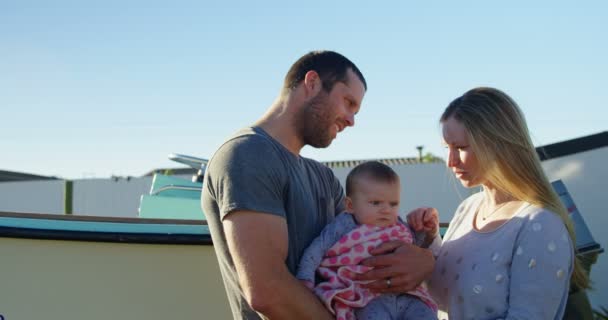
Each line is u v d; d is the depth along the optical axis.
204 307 2.84
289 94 2.35
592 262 3.22
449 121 2.24
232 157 2.06
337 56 2.39
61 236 2.76
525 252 1.99
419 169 10.86
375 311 2.25
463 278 2.14
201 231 2.82
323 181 2.49
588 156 8.07
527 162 2.10
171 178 4.25
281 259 2.02
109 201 12.84
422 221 2.49
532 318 1.92
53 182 13.09
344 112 2.37
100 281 2.81
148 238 2.79
